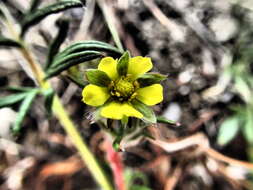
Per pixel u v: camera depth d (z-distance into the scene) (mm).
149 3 74
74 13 72
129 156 76
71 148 78
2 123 75
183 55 75
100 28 72
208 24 78
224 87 76
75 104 75
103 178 62
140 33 74
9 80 74
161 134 74
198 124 77
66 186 77
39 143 77
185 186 78
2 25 65
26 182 76
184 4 76
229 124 73
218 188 78
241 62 77
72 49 47
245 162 73
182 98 76
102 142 75
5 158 76
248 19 78
